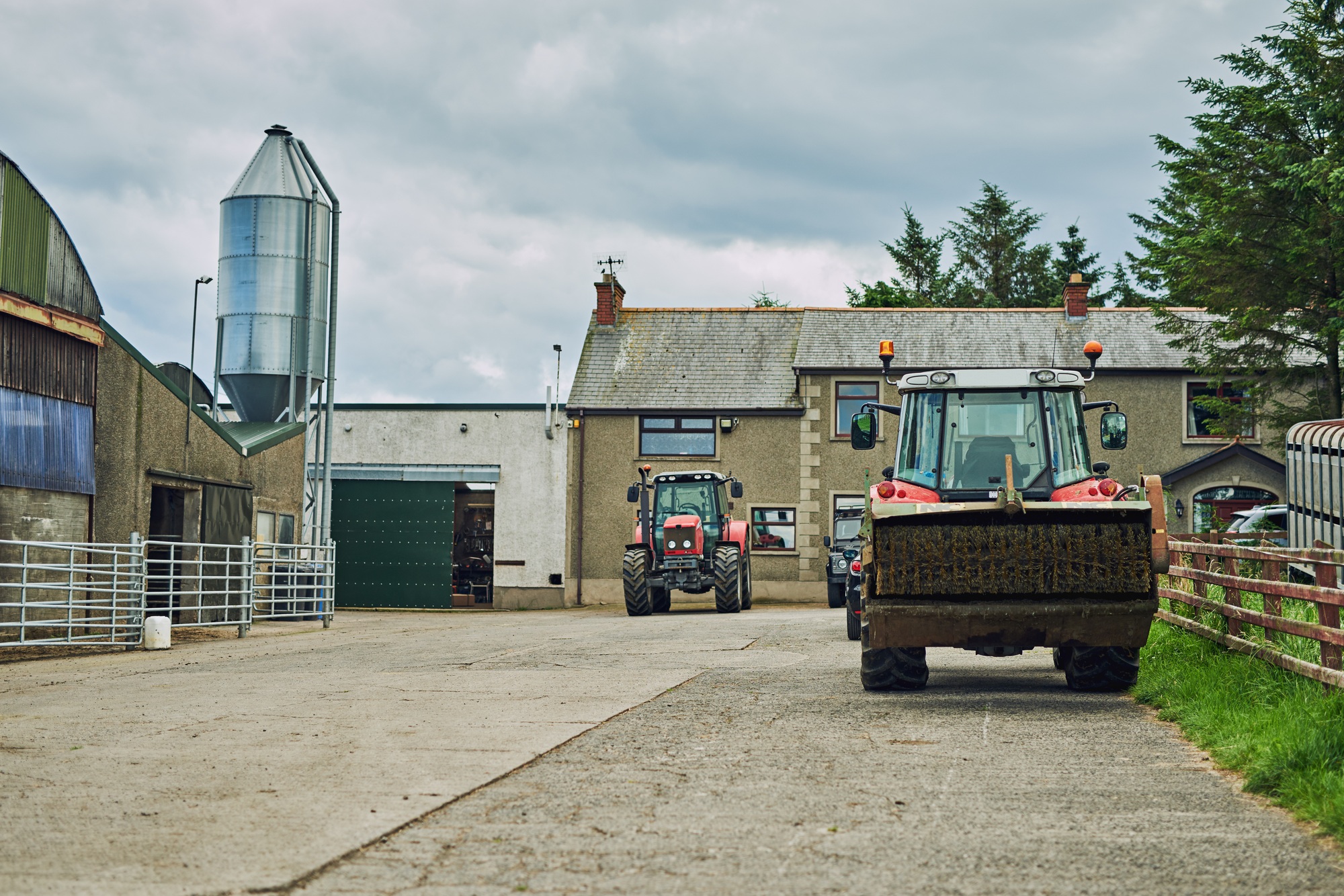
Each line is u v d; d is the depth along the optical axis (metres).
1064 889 4.13
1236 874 4.31
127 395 17.58
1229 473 27.00
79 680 10.94
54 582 15.89
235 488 20.84
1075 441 9.52
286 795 5.62
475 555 31.42
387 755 6.66
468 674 11.01
